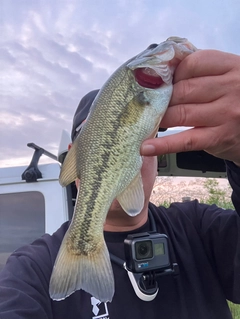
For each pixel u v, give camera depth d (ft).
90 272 0.81
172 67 0.75
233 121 0.65
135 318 0.98
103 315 0.98
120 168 0.80
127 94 0.79
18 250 1.12
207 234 1.21
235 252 1.11
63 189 1.46
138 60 0.76
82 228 0.83
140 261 0.99
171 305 1.03
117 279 1.04
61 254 0.83
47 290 1.00
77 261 0.83
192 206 1.35
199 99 0.67
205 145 0.67
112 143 0.80
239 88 0.65
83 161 0.83
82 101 1.43
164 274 1.02
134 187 0.81
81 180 0.84
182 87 0.68
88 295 1.01
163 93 0.73
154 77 0.76
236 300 1.11
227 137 0.66
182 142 0.67
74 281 0.81
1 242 1.47
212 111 0.65
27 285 0.95
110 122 0.80
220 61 0.66
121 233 1.16
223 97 0.66
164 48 0.75
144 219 1.21
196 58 0.67
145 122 0.77
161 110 0.73
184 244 1.18
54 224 1.42
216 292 1.11
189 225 1.25
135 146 0.79
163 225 1.22
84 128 0.84
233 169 0.85
